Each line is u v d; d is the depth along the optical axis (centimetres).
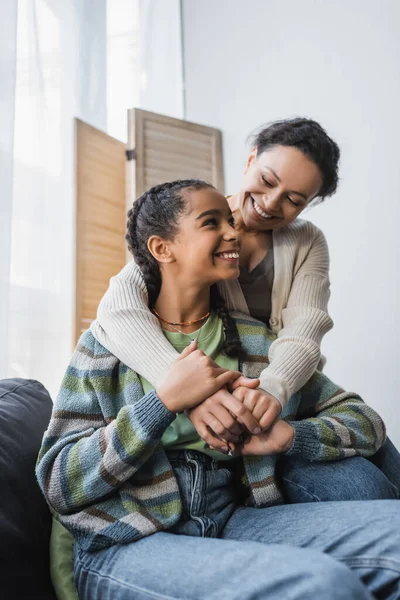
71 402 104
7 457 107
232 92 304
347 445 108
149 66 305
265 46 298
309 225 146
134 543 89
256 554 76
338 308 266
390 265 257
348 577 69
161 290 115
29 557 100
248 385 100
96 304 256
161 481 98
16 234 240
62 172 258
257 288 136
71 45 268
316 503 97
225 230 110
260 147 134
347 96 274
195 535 96
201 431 98
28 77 248
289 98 288
